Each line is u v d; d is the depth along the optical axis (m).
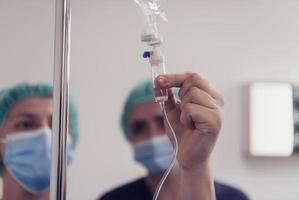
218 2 1.30
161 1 0.64
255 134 1.26
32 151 1.21
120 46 1.26
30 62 1.23
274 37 1.31
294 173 1.28
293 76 1.30
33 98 1.22
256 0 1.31
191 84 0.71
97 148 1.23
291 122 1.27
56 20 0.53
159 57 0.66
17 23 1.24
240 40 1.30
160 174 1.21
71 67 1.24
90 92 1.24
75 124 1.23
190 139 0.73
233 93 1.28
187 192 0.76
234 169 1.26
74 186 1.22
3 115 1.21
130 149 1.23
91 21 1.26
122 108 1.24
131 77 1.25
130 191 1.22
